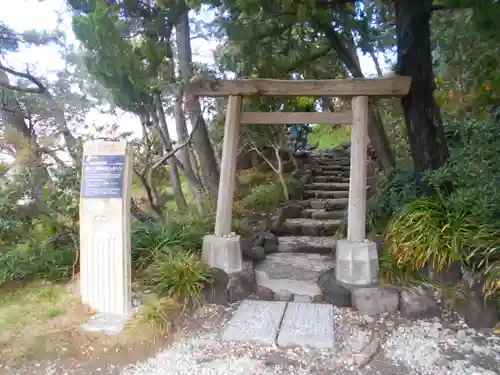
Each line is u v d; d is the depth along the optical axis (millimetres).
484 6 3164
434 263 3467
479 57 4887
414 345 2963
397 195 4590
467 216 3510
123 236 3281
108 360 2787
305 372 2654
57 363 2752
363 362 2746
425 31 4152
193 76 5164
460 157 3840
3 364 2725
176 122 6250
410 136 4320
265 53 5590
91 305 3367
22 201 4602
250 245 4773
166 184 8438
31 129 5625
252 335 3055
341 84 3896
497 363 2717
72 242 4504
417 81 4148
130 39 4391
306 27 5641
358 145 3867
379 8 6027
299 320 3279
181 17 5172
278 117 4152
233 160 4160
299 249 5062
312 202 6699
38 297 3609
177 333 3141
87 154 3363
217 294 3689
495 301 3168
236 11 4875
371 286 3588
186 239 4434
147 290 3658
